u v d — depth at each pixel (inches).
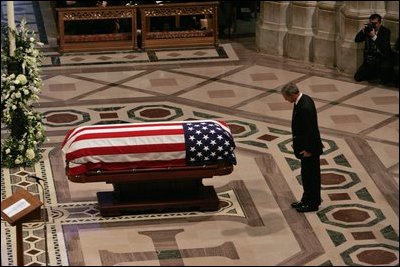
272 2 812.0
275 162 624.7
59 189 587.2
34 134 619.5
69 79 765.3
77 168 545.3
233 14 879.1
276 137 660.7
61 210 562.9
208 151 548.7
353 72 774.5
